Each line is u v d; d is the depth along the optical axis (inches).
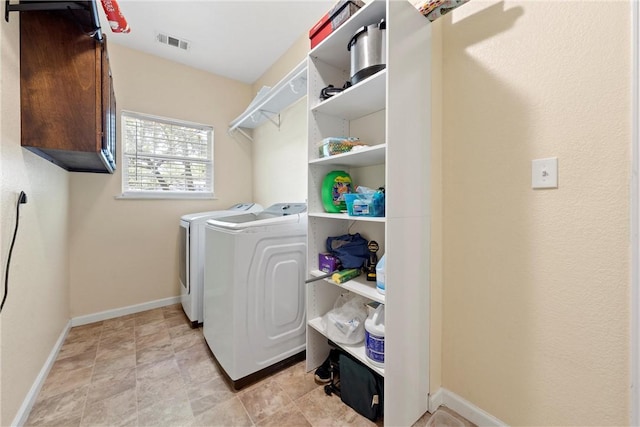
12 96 44.5
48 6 45.3
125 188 99.0
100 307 93.0
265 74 113.6
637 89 30.6
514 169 41.8
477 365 47.2
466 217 48.2
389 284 41.9
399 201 43.3
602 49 33.3
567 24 36.0
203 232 88.7
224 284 59.9
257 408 51.8
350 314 56.2
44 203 60.8
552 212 37.9
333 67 63.9
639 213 30.8
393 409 43.4
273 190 111.0
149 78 101.0
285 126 102.6
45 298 61.9
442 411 50.3
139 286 100.3
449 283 51.1
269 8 78.0
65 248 82.1
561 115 36.8
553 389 38.4
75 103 53.1
